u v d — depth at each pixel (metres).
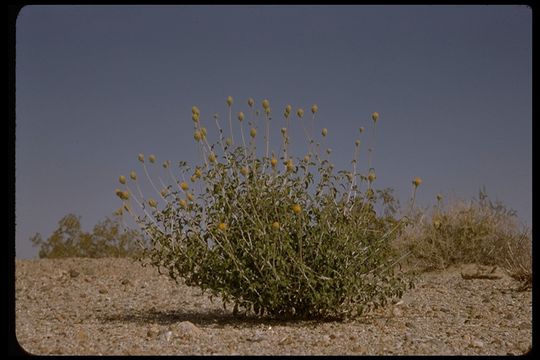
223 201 5.76
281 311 5.91
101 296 8.03
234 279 5.74
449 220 10.29
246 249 5.59
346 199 5.82
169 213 5.78
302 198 5.82
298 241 5.78
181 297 7.81
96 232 13.30
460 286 8.45
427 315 6.40
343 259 5.73
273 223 5.59
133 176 5.75
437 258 9.93
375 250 5.81
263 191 5.79
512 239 10.05
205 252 5.77
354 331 5.43
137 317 6.43
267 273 5.65
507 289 8.10
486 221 10.34
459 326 5.82
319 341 4.91
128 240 13.20
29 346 4.73
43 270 10.28
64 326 5.79
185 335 5.07
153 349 4.61
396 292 5.92
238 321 6.00
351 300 5.81
